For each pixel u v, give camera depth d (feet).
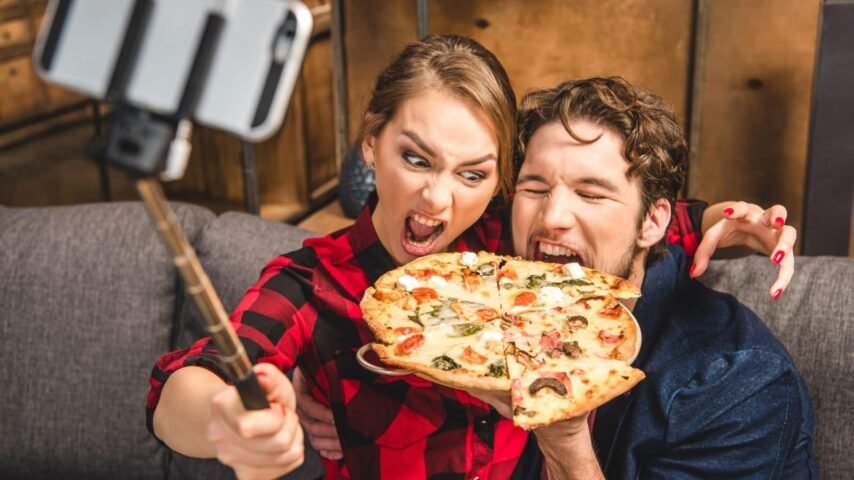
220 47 1.79
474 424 3.81
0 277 6.00
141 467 5.84
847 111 6.44
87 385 5.85
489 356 3.19
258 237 5.75
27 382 5.91
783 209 4.00
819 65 6.42
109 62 1.80
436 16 7.57
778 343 4.00
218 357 3.24
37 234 6.08
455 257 3.79
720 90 7.25
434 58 3.51
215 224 5.90
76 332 5.88
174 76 1.80
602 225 3.70
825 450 4.78
